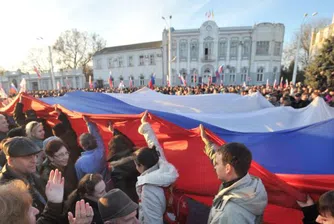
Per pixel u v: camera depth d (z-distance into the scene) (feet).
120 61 138.62
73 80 136.87
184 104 16.34
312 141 8.24
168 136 9.25
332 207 4.17
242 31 112.16
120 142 8.23
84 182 5.60
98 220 5.35
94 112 13.71
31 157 5.98
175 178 6.49
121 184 7.25
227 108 16.67
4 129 11.85
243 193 4.47
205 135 7.84
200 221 9.87
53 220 4.69
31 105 16.84
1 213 2.78
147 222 5.91
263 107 17.61
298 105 24.94
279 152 8.32
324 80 50.72
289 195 6.32
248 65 114.62
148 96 18.30
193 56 118.83
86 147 8.63
